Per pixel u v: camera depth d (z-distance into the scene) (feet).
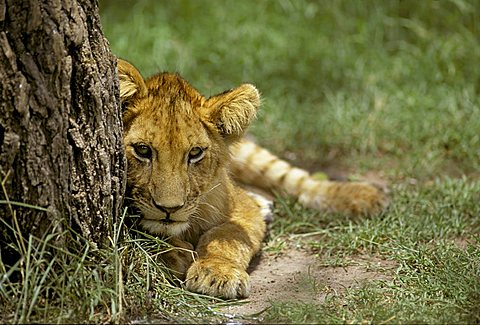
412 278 29.89
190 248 31.19
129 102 30.81
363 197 38.88
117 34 56.65
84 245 26.68
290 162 46.75
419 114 49.34
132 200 30.35
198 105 32.24
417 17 57.06
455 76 52.65
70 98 25.72
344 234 35.29
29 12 24.38
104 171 27.07
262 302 28.78
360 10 58.34
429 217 36.65
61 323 24.64
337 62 54.49
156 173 29.96
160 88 31.73
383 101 50.67
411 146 47.42
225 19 58.65
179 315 26.84
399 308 26.68
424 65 53.78
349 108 50.44
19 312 24.97
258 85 52.80
